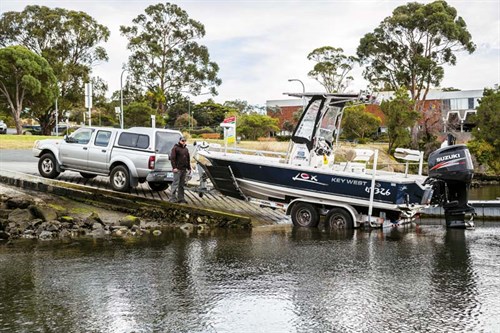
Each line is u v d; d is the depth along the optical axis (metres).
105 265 9.77
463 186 15.38
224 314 6.93
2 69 56.75
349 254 11.11
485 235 14.23
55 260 10.20
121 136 16.69
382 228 15.49
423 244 12.55
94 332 6.22
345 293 7.98
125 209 15.87
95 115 67.06
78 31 66.56
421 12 61.06
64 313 6.91
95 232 13.84
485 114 43.19
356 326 6.52
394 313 7.03
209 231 14.41
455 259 10.68
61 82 65.44
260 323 6.60
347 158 18.12
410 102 43.25
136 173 16.27
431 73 61.94
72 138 17.41
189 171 16.28
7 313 6.90
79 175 19.31
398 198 14.38
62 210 14.73
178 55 72.19
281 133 60.31
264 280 8.70
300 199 15.52
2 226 13.28
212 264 9.93
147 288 8.15
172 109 72.06
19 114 58.66
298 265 9.91
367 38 64.81
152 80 71.19
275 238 13.20
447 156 15.11
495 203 17.88
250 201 16.39
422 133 48.88
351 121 48.91
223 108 72.06
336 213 15.06
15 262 9.99
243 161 16.05
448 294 7.97
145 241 12.55
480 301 7.59
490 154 42.44
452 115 60.50
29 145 36.31
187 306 7.25
